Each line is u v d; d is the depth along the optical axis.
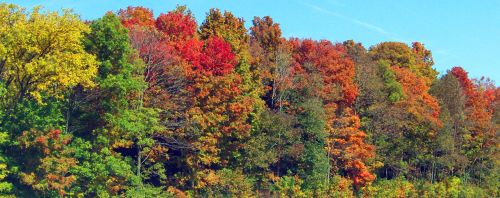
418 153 77.12
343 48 87.75
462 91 90.69
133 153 55.78
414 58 101.69
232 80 56.59
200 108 55.03
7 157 39.88
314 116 62.34
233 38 67.19
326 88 69.62
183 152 54.91
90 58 40.59
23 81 41.41
